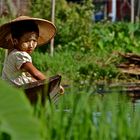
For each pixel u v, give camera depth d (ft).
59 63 61.11
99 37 84.12
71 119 13.51
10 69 26.89
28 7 87.51
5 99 8.98
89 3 85.25
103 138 12.89
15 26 27.50
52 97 23.50
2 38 28.99
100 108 14.46
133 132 13.04
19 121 8.86
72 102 14.98
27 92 22.90
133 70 63.72
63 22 83.20
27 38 27.35
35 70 26.53
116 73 60.34
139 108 15.10
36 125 8.86
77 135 12.87
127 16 168.45
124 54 67.67
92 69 60.29
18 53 26.91
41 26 30.30
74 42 80.59
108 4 168.14
